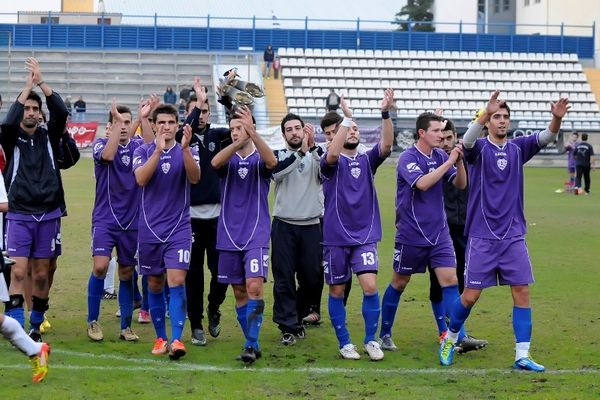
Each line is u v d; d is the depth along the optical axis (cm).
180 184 816
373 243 825
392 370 771
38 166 855
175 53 4622
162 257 816
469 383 725
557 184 3088
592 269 1333
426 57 4688
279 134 3278
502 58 4728
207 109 880
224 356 818
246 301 838
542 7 5222
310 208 880
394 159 3912
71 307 1027
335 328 821
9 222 848
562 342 875
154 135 851
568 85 4603
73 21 5059
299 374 752
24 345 708
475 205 793
